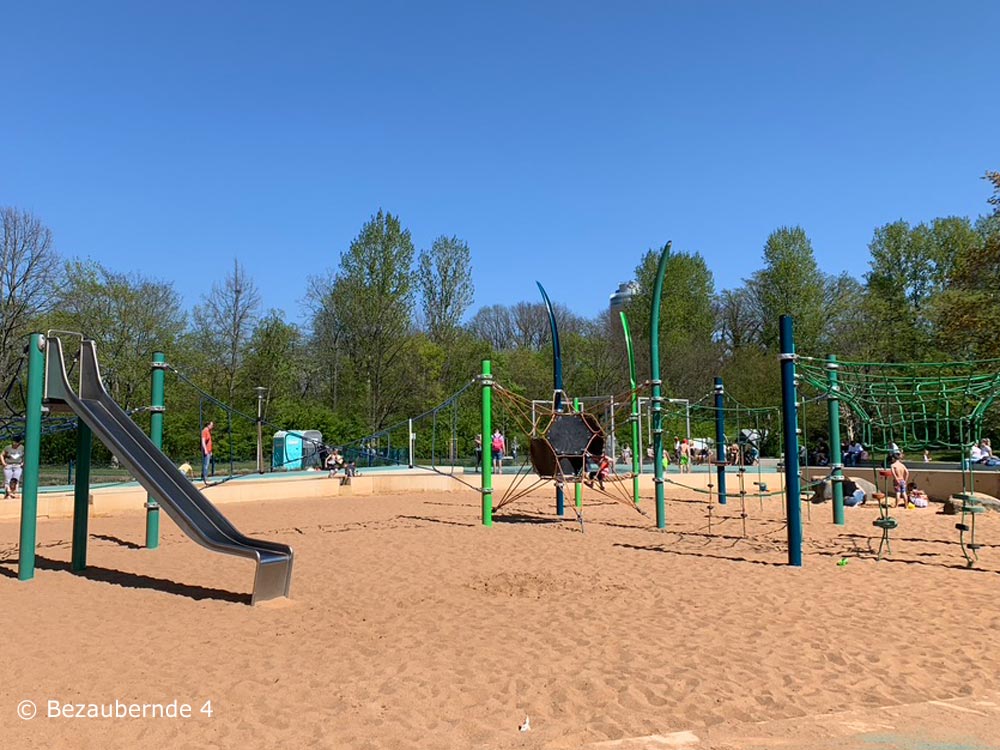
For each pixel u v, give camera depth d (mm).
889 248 45688
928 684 4922
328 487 23281
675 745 3824
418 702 4535
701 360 46250
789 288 44812
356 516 16703
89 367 9875
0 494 18688
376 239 38719
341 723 4195
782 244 45562
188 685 4879
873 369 22359
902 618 6801
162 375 11672
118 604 7500
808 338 44094
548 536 12906
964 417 11898
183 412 36156
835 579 8797
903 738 3916
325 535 13133
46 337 9438
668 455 34469
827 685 4875
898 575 9031
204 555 10805
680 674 5059
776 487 25062
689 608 7227
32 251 30547
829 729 4051
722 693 4668
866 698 4625
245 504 20406
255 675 5102
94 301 35062
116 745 3906
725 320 52781
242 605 7438
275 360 38844
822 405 31391
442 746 3869
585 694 4676
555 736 3990
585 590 8125
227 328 38281
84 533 9617
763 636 6129
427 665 5301
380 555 10766
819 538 12398
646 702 4531
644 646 5793
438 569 9547
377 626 6516
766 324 46938
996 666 5320
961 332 27000
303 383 44719
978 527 13531
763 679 4961
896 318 43531
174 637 6160
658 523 14008
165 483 8742
